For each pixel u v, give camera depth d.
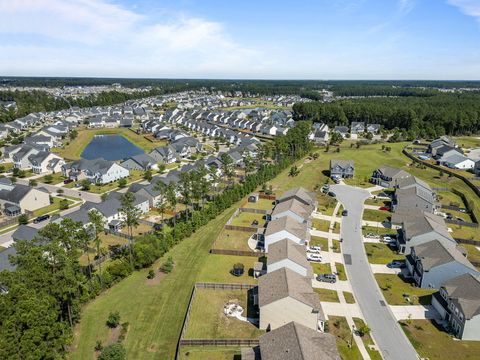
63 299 44.81
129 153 153.12
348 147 154.88
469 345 45.34
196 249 69.75
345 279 59.91
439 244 61.44
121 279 59.66
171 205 82.38
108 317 49.56
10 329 34.00
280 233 66.19
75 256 49.31
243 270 61.94
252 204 92.75
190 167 115.38
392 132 181.38
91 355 43.16
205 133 195.12
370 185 107.94
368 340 45.97
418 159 131.25
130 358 42.81
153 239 66.44
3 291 45.88
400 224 78.12
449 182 109.31
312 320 46.16
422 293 56.66
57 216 75.88
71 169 112.44
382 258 67.19
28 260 41.72
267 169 112.00
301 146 142.00
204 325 48.31
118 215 80.75
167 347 44.72
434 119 175.75
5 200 86.69
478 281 50.59
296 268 56.09
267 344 38.56
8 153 134.25
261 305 46.84
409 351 44.28
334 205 92.00
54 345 37.47
